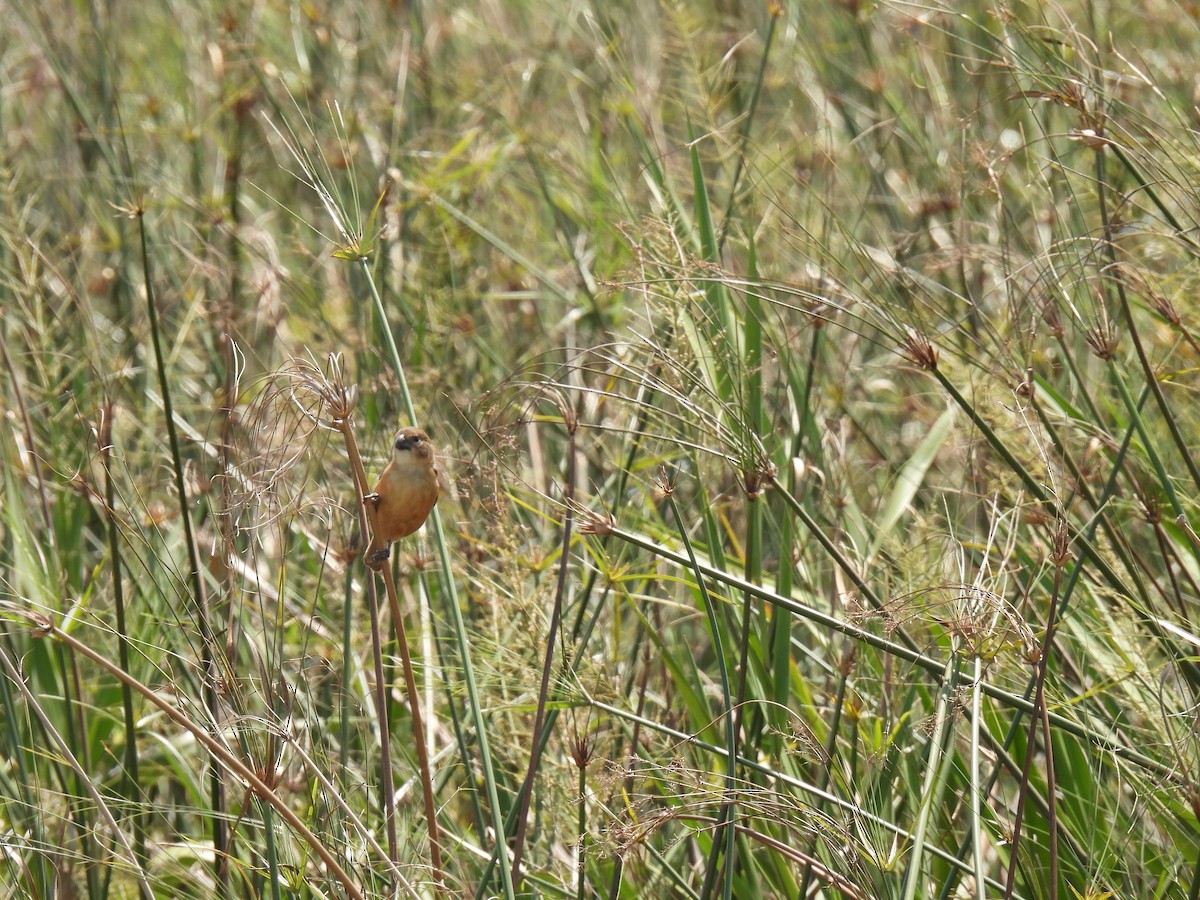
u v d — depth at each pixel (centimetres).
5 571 1039
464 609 1071
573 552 1062
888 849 782
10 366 1035
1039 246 1037
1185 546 980
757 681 890
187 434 1123
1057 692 864
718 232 1098
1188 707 815
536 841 956
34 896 815
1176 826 830
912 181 1498
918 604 785
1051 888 664
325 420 751
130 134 1572
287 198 1628
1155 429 1057
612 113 1585
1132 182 1167
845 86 1712
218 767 821
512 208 1598
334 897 754
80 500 1138
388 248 1305
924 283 1130
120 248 1434
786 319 1148
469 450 1006
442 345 1329
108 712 1052
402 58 1446
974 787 642
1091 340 873
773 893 931
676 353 901
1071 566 940
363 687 1019
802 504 997
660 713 1034
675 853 967
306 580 1084
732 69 1499
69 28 1695
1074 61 982
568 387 786
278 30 1723
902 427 1329
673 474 1059
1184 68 1331
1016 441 962
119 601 919
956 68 1521
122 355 1276
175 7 1864
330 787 685
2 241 1354
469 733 993
